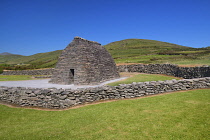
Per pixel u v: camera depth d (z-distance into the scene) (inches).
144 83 611.8
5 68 2049.7
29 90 588.1
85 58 902.4
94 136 319.9
